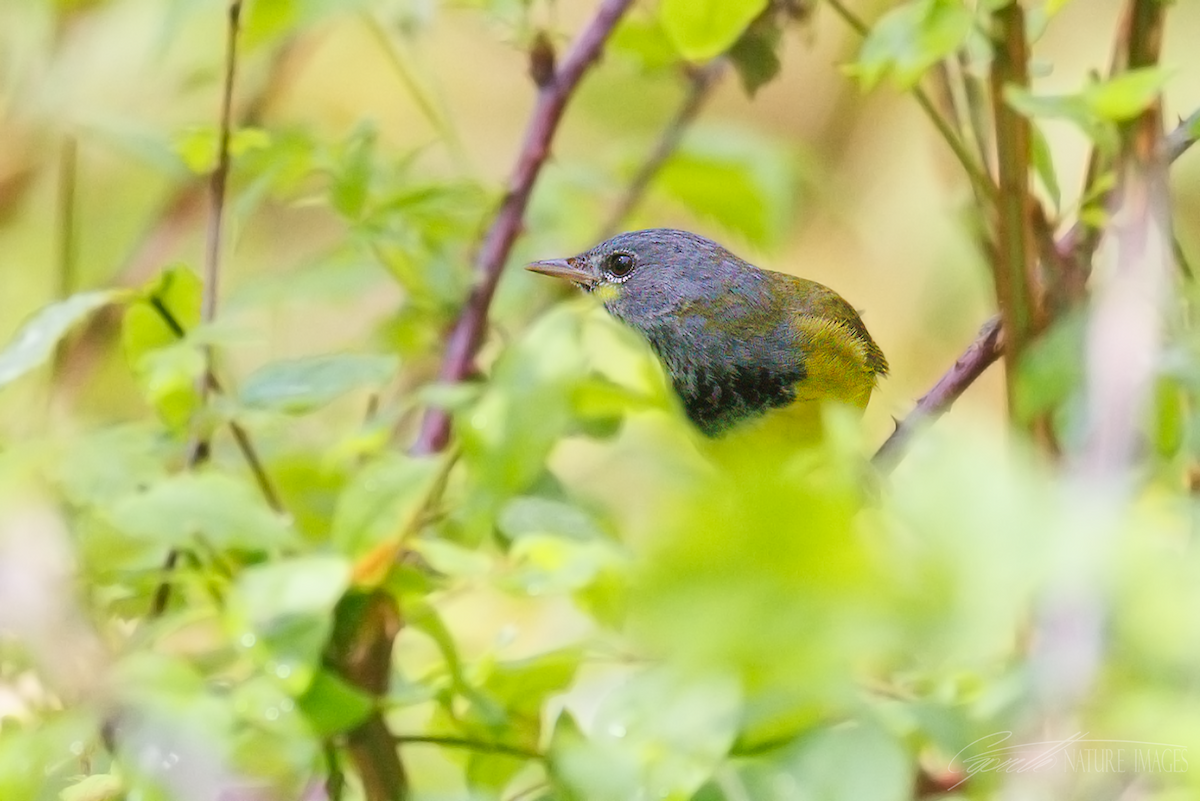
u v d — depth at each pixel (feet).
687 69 8.71
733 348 8.79
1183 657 3.96
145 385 8.50
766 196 8.70
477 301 8.60
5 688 8.50
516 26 8.61
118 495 8.31
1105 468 5.90
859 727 6.18
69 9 8.71
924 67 8.48
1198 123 8.49
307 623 7.44
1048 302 8.50
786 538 3.75
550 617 8.54
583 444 8.63
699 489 3.92
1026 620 5.31
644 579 3.80
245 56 8.68
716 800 6.81
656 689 6.28
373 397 8.57
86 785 7.79
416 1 8.63
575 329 7.44
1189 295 8.14
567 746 7.32
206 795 7.38
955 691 6.41
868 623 3.71
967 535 3.70
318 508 8.54
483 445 7.37
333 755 8.05
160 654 7.73
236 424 8.50
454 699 8.37
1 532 8.29
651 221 8.80
